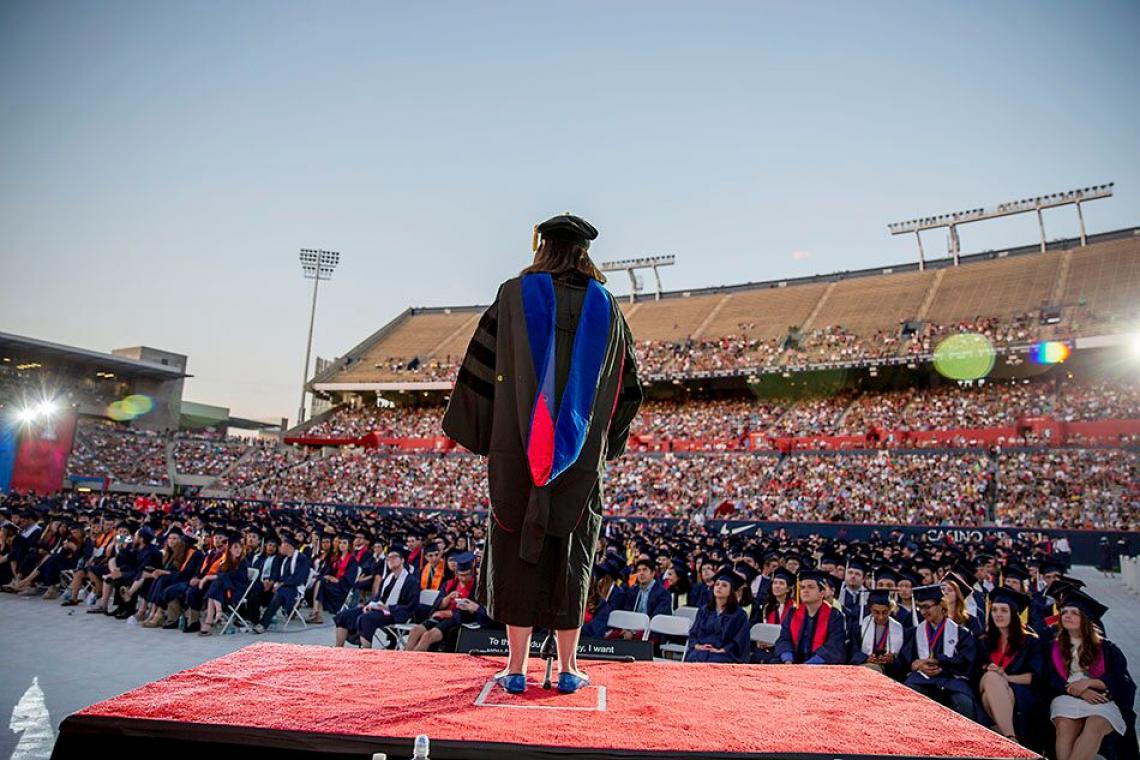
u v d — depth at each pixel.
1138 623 16.06
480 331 3.02
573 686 2.93
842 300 54.28
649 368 51.78
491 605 2.79
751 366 48.16
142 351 63.16
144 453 51.62
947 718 2.70
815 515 34.31
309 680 2.96
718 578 8.96
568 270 3.06
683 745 2.26
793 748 2.28
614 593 11.31
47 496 31.73
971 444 37.44
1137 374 39.84
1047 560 15.01
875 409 43.50
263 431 88.25
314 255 62.25
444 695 2.77
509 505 2.74
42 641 11.89
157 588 13.72
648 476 41.38
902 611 8.48
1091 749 6.25
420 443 51.34
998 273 50.50
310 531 19.44
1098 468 32.94
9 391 53.06
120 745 2.33
